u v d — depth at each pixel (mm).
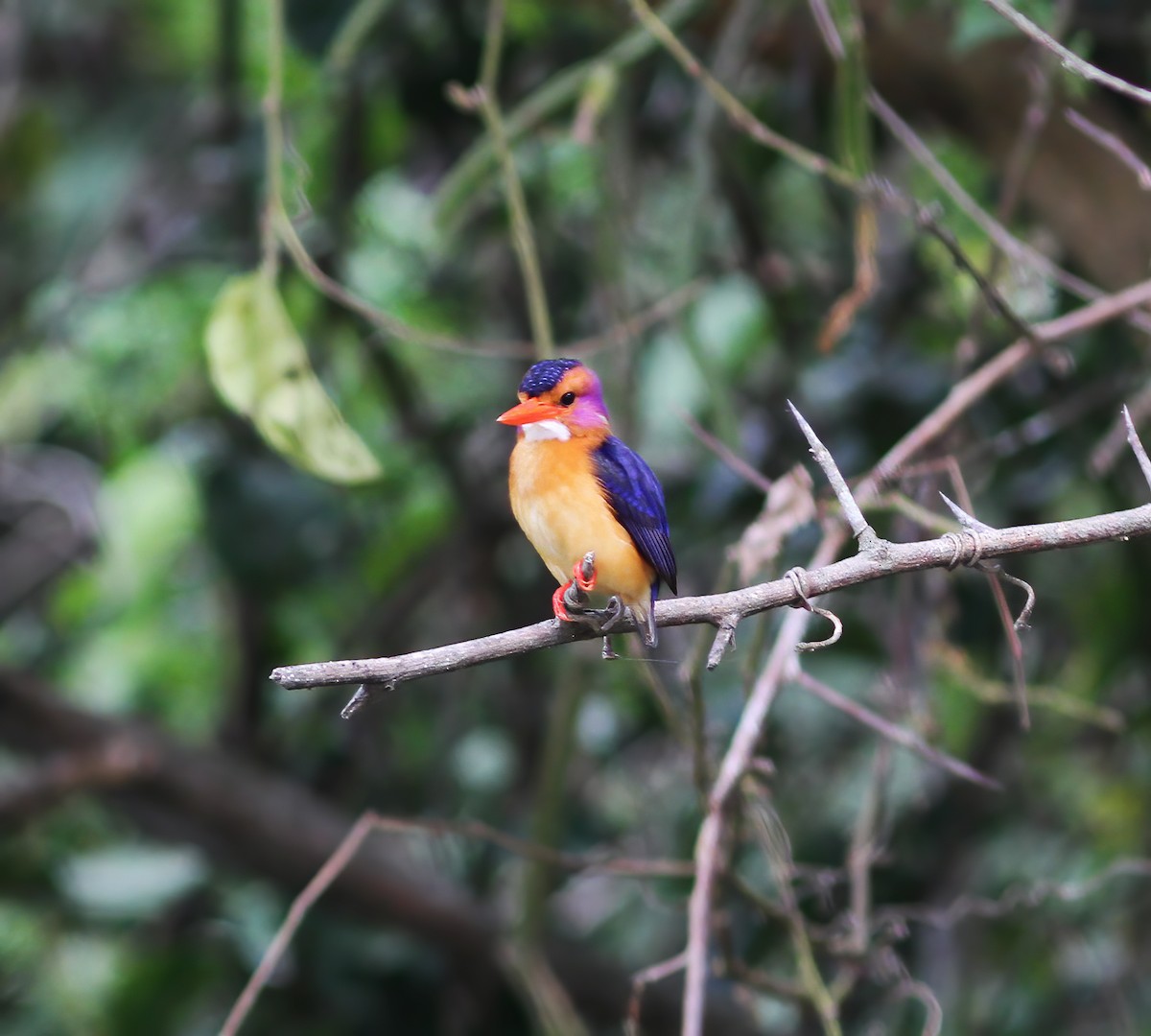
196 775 10039
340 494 10281
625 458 5707
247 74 10984
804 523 6516
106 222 10125
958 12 7828
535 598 11133
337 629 11562
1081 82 7887
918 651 8133
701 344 8461
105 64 11109
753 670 6852
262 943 10453
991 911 7613
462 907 10422
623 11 8602
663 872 7336
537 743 11148
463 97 7426
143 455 11977
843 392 9914
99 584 12172
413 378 10703
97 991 10734
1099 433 9234
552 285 10891
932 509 7750
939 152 10055
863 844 7477
